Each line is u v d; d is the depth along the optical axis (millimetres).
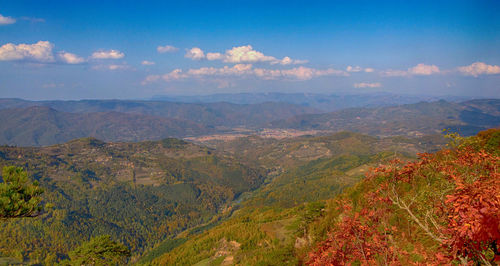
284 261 43750
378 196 11742
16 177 17266
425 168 12234
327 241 11250
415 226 14898
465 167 12289
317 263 10945
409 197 12844
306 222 49562
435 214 10820
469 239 7469
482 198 6867
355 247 10398
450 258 7941
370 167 12375
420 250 10523
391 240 10602
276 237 65375
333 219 36094
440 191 11273
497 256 6996
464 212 7379
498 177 8695
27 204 16703
